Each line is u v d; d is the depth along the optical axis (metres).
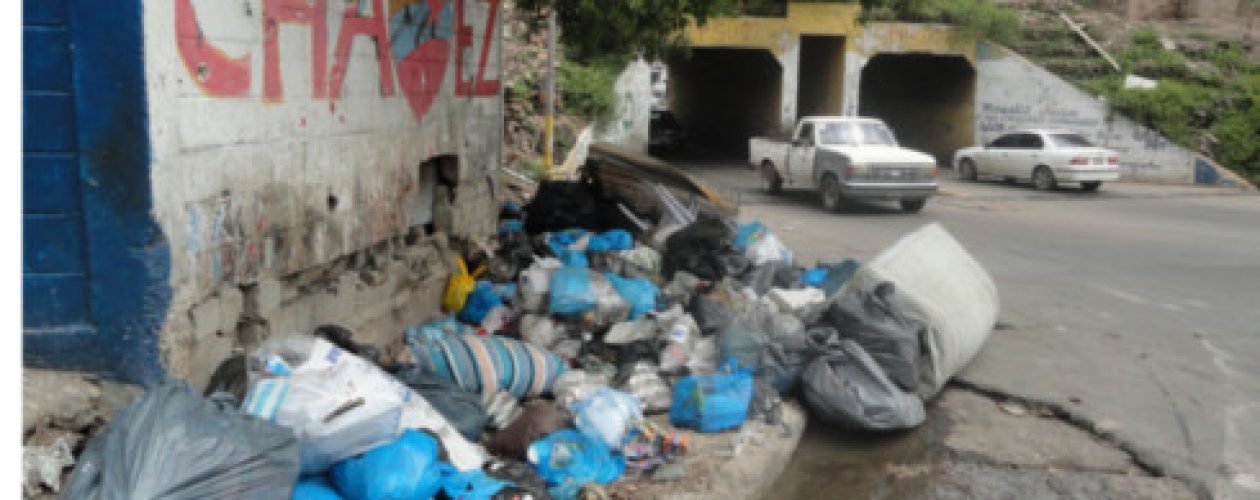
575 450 4.40
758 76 28.78
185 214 3.77
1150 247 12.60
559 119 20.61
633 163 10.13
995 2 29.72
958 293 6.60
